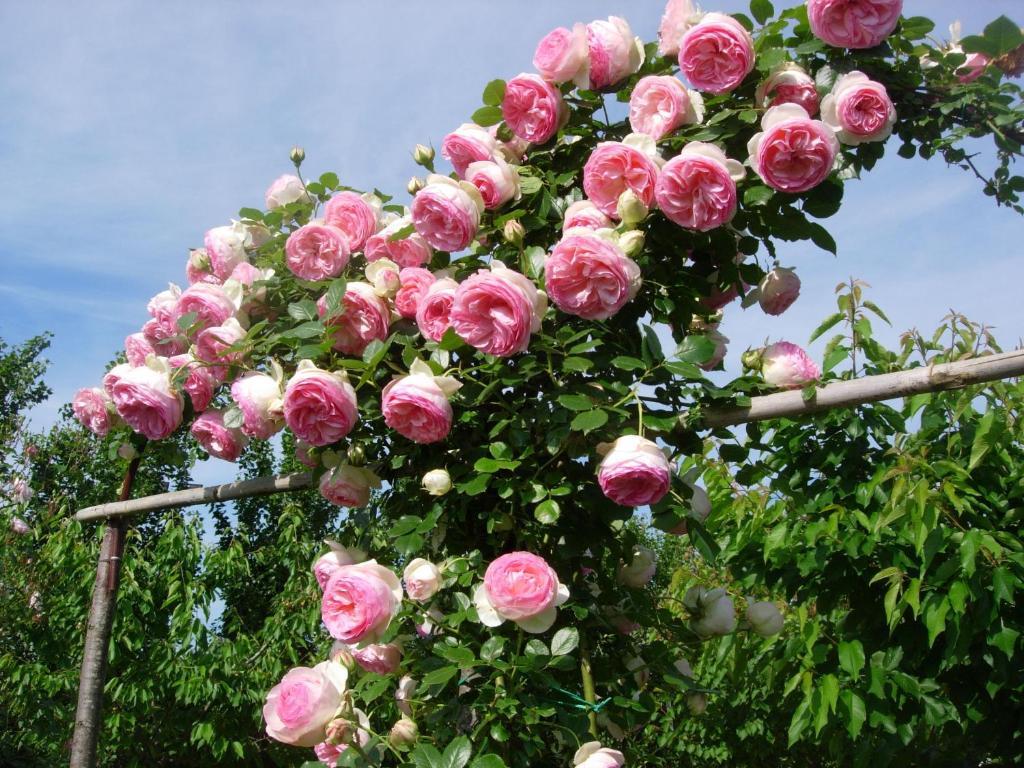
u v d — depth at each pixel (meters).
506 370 1.62
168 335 2.20
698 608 1.77
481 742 1.46
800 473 2.79
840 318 2.80
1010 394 2.81
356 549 1.83
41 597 6.00
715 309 1.97
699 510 1.68
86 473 9.03
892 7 1.60
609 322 1.75
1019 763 2.63
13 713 6.17
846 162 1.69
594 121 1.94
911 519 2.44
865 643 2.73
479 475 1.60
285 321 2.08
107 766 6.07
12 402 16.89
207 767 6.01
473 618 1.53
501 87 1.86
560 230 1.88
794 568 2.92
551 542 1.69
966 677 2.70
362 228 2.08
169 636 5.55
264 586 9.16
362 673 1.81
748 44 1.69
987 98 1.67
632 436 1.45
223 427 2.04
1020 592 2.46
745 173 1.66
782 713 3.59
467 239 1.74
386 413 1.59
